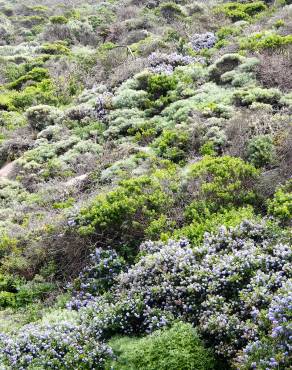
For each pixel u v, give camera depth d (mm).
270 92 9555
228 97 10039
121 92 12250
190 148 8828
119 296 5523
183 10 20719
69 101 14484
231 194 6625
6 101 14891
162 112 10828
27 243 7309
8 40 23859
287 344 3719
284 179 6727
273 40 11961
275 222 5734
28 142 12094
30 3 29922
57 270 6730
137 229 6668
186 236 6066
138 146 9828
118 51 16312
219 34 15625
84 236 6738
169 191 7145
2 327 5559
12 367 4699
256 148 7453
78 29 21969
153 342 4590
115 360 4691
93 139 11125
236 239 5531
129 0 24469
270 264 4918
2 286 6641
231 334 4375
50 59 18250
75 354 4723
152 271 5480
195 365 4355
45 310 5930
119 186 7535
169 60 13523
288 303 4008
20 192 9797
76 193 8930
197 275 5043
